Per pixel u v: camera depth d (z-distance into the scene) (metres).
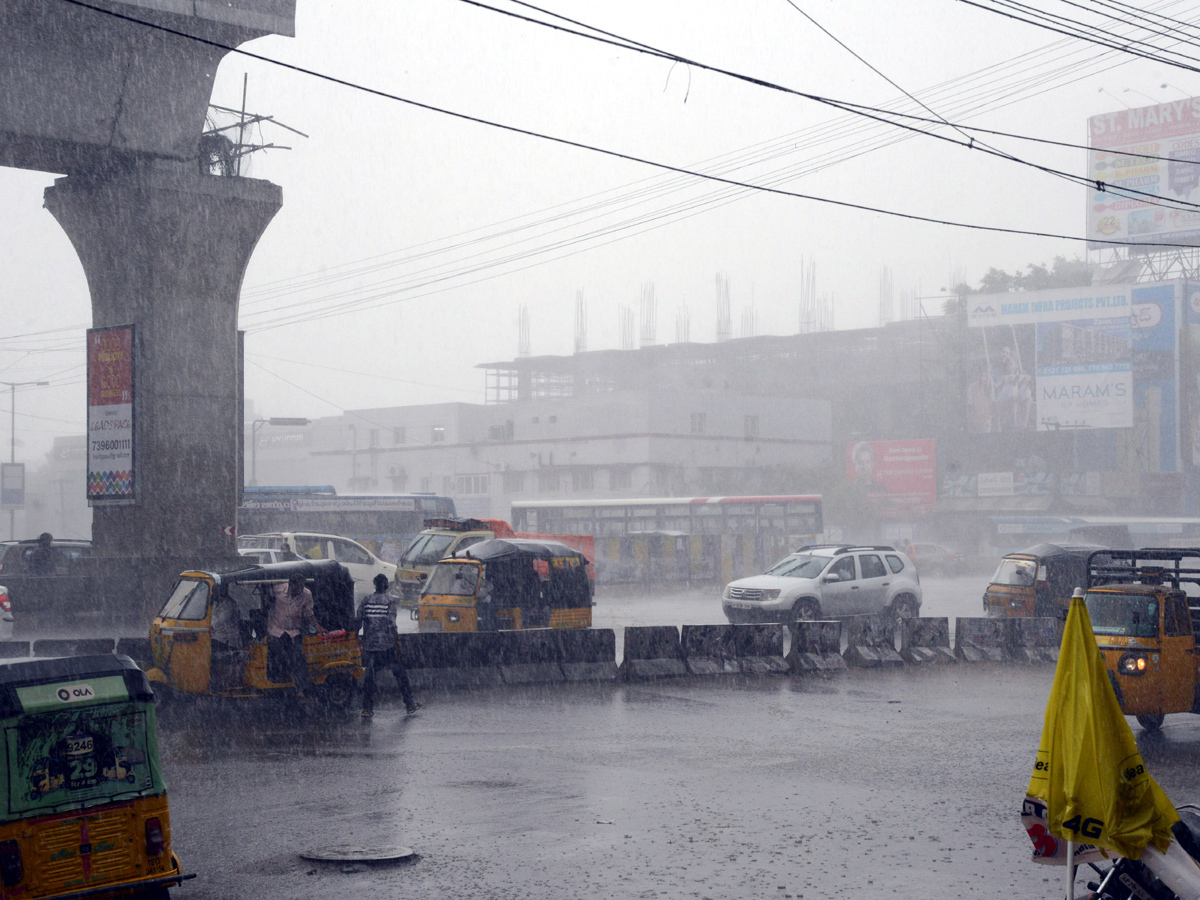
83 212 24.94
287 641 13.50
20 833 5.75
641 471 70.06
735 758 11.36
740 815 8.91
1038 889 7.00
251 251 25.52
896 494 70.88
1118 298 65.12
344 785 10.00
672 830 8.42
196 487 24.83
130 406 24.12
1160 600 12.80
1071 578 24.45
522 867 7.44
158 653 13.55
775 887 7.01
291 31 23.59
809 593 23.81
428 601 20.45
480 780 10.22
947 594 40.00
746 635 18.75
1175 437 63.53
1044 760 5.27
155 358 24.45
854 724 13.60
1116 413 64.88
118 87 22.80
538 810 9.06
